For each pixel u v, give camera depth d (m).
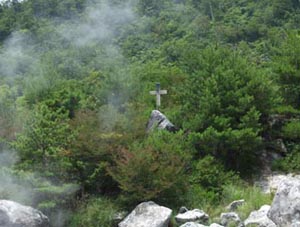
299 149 12.11
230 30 46.06
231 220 8.34
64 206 9.22
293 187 7.84
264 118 12.56
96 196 9.52
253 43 42.25
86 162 9.68
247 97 11.75
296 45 13.32
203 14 55.69
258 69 13.23
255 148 11.63
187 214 8.60
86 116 10.34
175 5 61.47
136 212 8.57
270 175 11.42
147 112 13.14
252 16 50.84
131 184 8.96
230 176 10.76
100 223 8.84
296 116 12.81
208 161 10.70
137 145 9.58
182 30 50.25
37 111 10.90
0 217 8.03
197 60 14.41
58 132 9.80
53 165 9.44
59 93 14.68
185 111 12.69
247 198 9.62
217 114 11.86
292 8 48.94
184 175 9.73
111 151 9.60
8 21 61.78
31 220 8.26
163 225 8.16
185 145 11.05
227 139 11.18
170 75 18.23
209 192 9.90
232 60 12.95
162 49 42.44
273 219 7.82
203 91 12.20
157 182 8.96
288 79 13.06
